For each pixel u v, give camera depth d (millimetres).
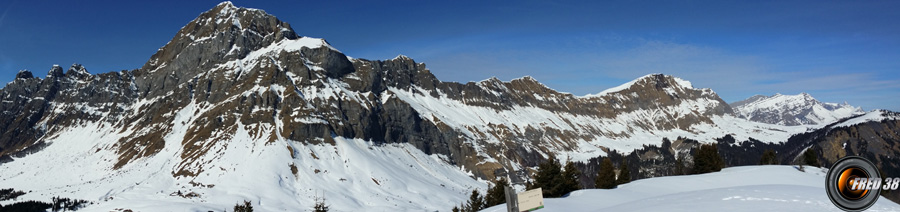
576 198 87750
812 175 111188
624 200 86000
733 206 48969
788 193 51969
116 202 195875
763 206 46938
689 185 102875
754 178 108125
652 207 56031
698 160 144125
